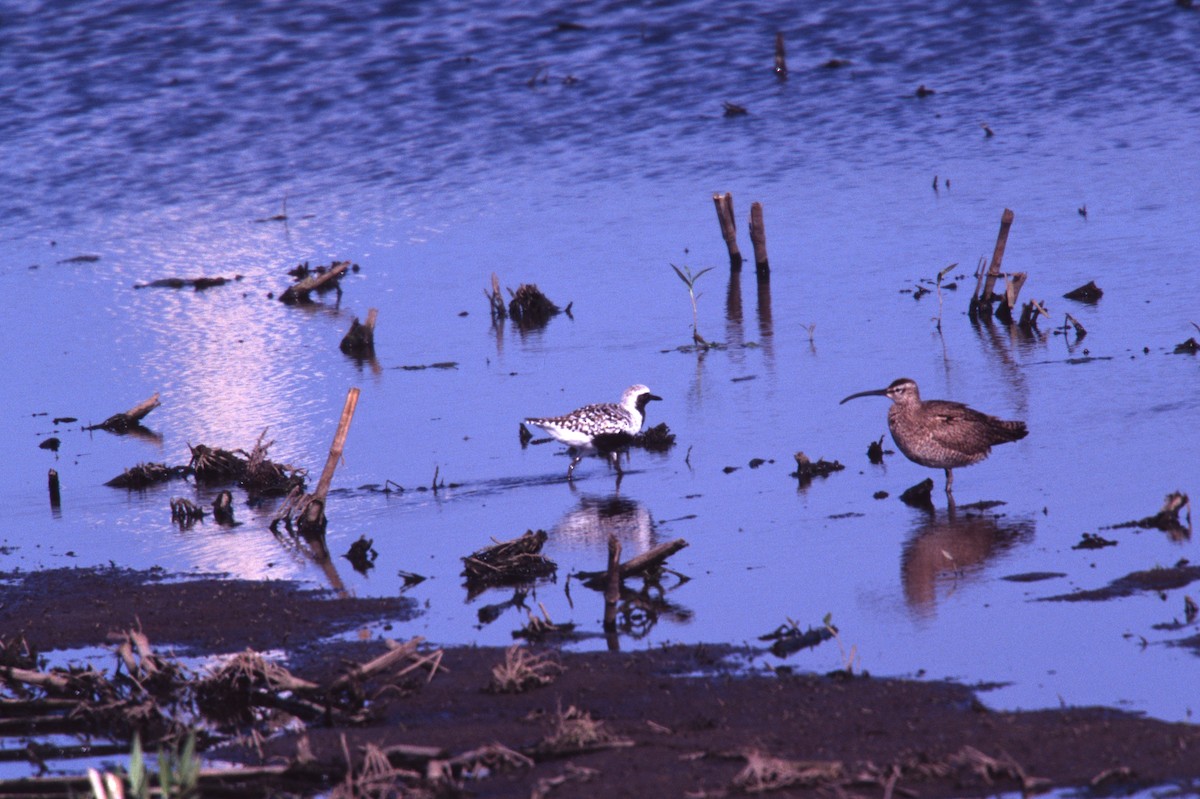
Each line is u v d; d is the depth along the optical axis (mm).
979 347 21547
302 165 37656
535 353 23281
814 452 17703
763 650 11742
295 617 13359
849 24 44719
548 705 10883
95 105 42250
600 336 23938
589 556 14688
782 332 23297
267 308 27156
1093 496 14984
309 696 11336
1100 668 10844
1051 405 18375
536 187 34375
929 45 42562
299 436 20031
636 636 12352
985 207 29359
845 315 23859
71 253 31953
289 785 9898
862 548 14094
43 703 11867
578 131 38656
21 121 41375
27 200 35969
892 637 11805
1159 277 23875
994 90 38750
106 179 37156
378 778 9516
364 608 13516
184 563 15320
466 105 41000
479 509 16578
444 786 9359
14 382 23656
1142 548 13344
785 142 36219
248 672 11492
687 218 30844
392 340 24656
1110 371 19547
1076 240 26531
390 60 44438
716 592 13258
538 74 42719
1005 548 13688
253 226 33125
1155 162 31203
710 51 43594
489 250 29703
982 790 8914
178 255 31203
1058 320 22406
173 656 12562
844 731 9945
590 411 17594
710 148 36250
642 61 43188
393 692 11406
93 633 13273
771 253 28031
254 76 43719
